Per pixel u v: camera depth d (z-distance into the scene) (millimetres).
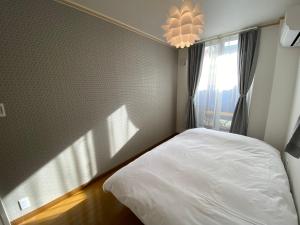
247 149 1761
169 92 3373
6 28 1212
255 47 2283
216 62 2756
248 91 2486
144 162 1506
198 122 3244
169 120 3555
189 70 3125
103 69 1987
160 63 2980
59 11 1498
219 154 1669
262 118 2439
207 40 2783
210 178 1252
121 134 2396
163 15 1852
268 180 1225
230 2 1603
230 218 897
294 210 992
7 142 1321
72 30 1620
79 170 1898
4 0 1187
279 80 2080
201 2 1599
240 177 1277
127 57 2303
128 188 1190
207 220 887
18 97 1332
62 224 1465
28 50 1341
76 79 1722
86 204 1713
